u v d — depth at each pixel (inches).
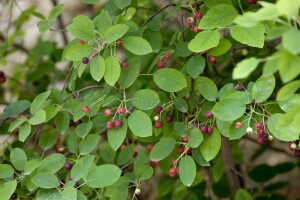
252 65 25.4
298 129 29.2
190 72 37.2
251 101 33.9
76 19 35.4
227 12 34.8
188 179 35.5
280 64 25.6
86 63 35.4
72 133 38.3
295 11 25.5
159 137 41.5
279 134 32.8
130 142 44.6
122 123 35.8
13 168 38.0
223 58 45.9
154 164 40.2
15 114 41.7
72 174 35.5
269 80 33.7
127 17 42.2
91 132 41.4
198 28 35.6
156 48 39.5
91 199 40.9
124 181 38.3
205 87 36.8
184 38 39.8
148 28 39.7
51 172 36.5
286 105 33.2
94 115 39.0
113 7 40.4
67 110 38.9
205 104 37.3
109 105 37.9
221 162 46.4
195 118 37.4
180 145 38.0
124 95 36.4
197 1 38.9
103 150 43.5
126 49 36.2
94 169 35.2
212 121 36.6
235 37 33.1
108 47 35.9
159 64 38.8
